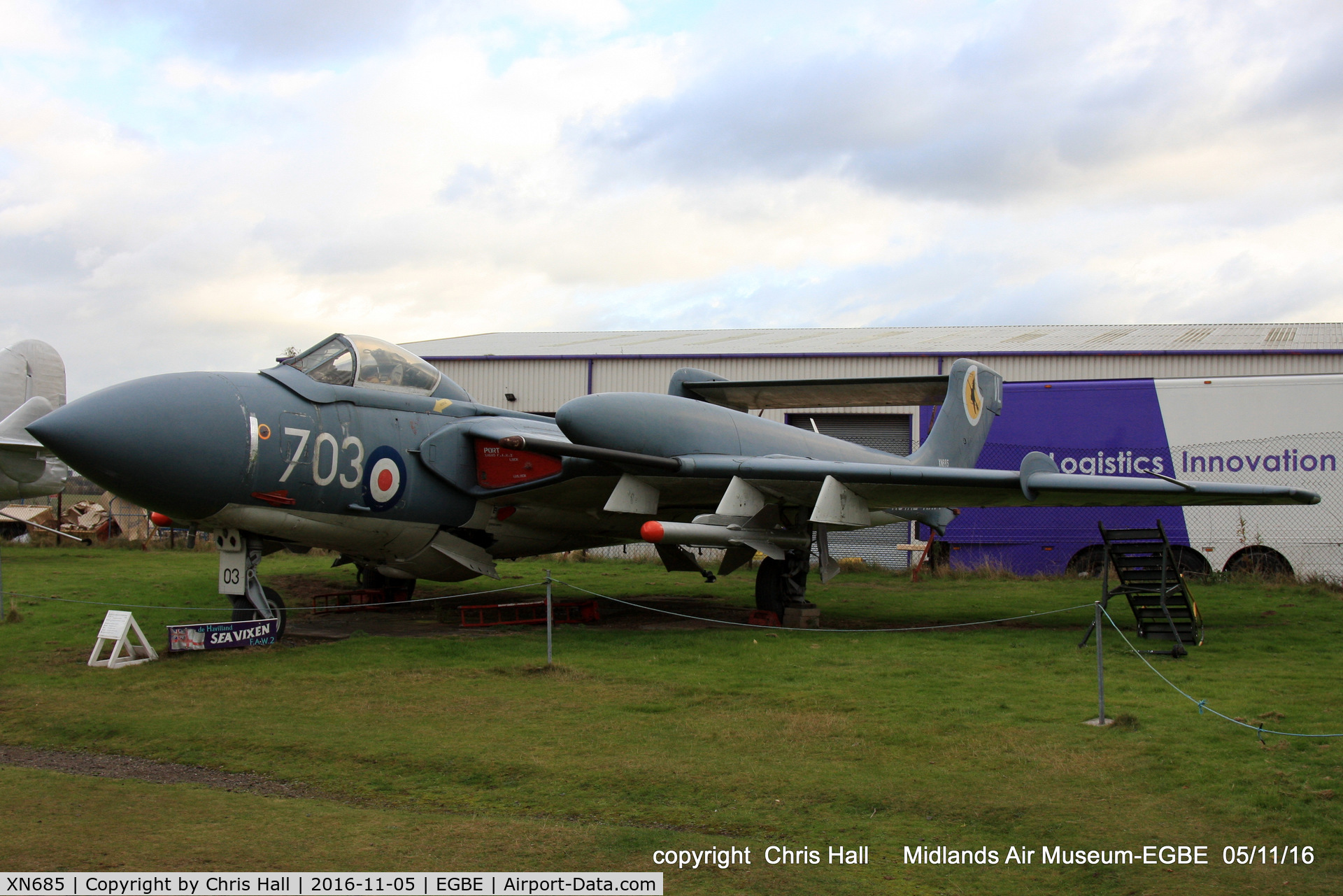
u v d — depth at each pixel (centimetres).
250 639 980
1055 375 2180
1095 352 2159
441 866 427
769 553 1136
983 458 1852
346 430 1030
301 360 1058
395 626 1188
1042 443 1823
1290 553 1681
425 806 511
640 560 2177
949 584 1717
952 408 1445
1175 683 799
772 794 523
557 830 474
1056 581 1736
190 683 805
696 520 1072
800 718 679
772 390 1328
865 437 2333
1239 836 461
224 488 926
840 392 1323
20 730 675
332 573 1817
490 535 1216
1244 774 541
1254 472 1705
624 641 1034
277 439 960
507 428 1158
